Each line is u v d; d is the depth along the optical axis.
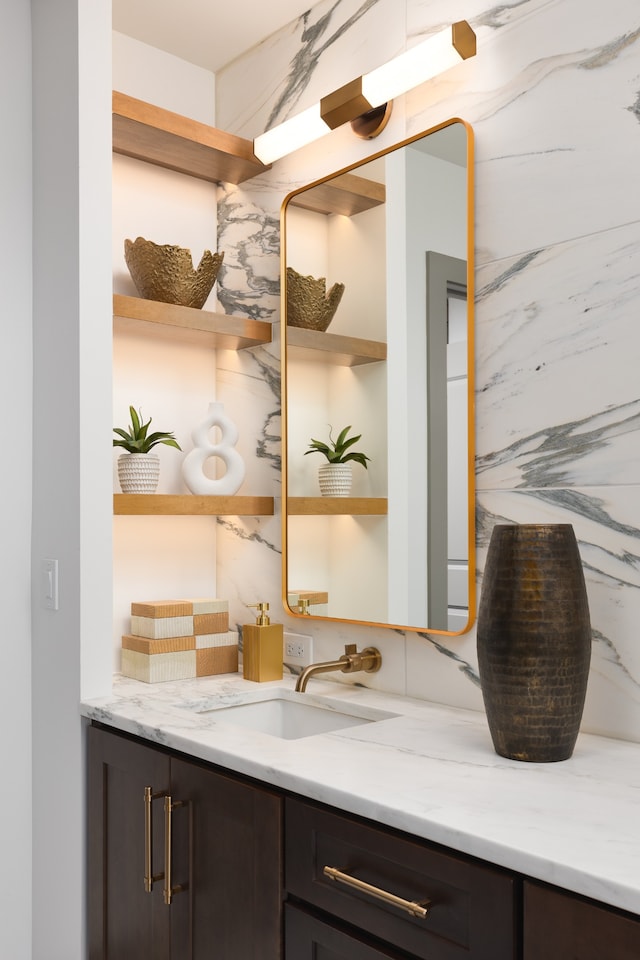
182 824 1.41
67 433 1.76
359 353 1.82
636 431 1.34
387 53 1.82
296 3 2.01
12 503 1.87
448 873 0.98
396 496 1.72
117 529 2.08
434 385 1.65
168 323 1.95
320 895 1.15
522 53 1.52
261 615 1.97
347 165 1.92
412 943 1.02
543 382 1.47
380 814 1.04
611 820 0.97
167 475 2.17
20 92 1.91
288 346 2.02
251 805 1.25
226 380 2.28
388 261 1.76
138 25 2.10
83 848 1.69
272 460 2.12
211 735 1.39
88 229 1.74
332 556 1.87
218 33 2.14
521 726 1.21
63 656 1.76
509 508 1.52
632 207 1.35
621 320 1.36
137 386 2.13
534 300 1.48
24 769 1.88
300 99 2.05
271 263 2.14
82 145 1.74
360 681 1.82
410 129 1.75
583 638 1.22
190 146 2.03
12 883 1.86
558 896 0.87
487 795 1.07
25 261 1.91
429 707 1.61
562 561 1.22
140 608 1.98
